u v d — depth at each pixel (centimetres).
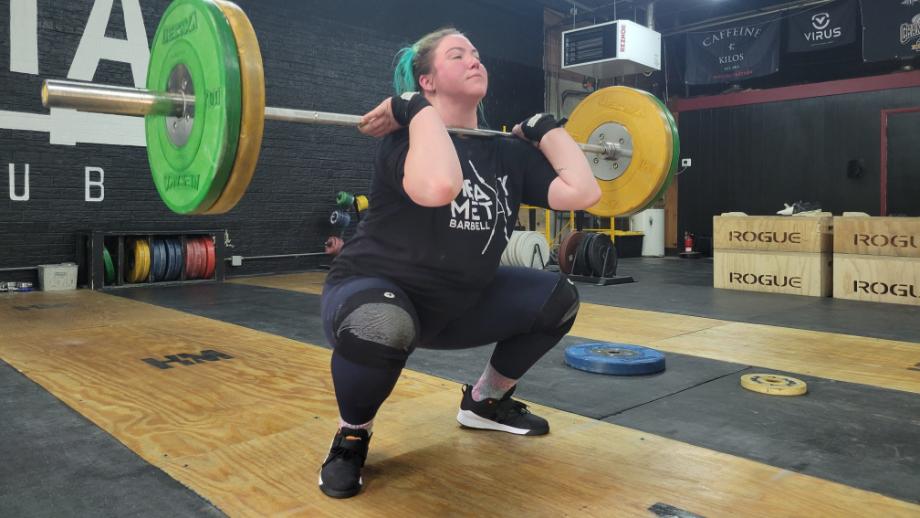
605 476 144
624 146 200
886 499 133
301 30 662
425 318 142
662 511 127
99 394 213
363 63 714
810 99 892
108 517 125
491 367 168
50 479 143
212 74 125
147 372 244
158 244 557
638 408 198
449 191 117
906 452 160
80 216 537
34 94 510
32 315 387
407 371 244
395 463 152
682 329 341
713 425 181
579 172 143
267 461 154
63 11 521
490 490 137
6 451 161
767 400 207
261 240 648
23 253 512
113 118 548
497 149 145
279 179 657
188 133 138
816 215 482
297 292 505
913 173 825
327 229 700
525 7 875
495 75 846
